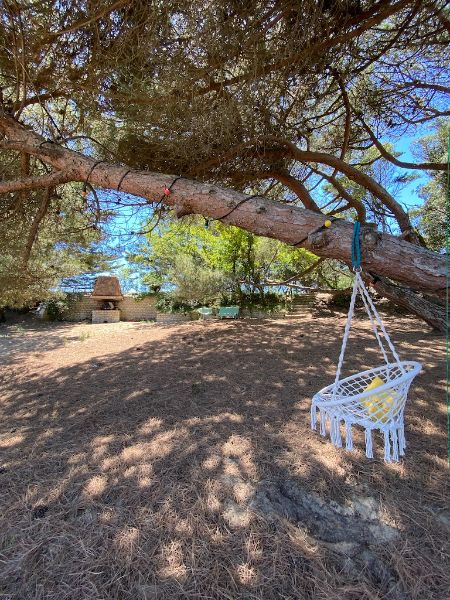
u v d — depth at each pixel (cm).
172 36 221
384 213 538
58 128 329
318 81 310
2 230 396
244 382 382
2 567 143
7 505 181
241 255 1022
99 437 261
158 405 322
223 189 213
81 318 1417
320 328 773
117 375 453
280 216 185
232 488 187
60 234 469
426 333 655
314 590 130
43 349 752
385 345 554
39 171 366
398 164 457
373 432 247
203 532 158
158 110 266
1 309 1276
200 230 967
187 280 977
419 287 152
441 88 376
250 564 142
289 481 191
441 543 148
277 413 287
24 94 267
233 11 209
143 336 830
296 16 223
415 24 285
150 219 476
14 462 229
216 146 307
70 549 151
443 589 128
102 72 247
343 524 161
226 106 269
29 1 204
